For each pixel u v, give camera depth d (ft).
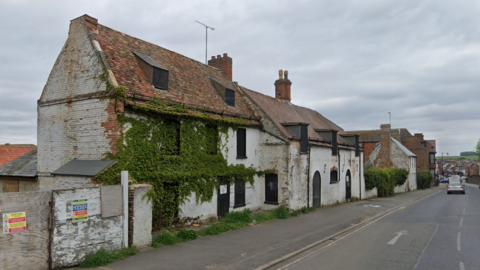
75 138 39.24
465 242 37.47
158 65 44.78
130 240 31.14
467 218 56.59
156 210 39.37
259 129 61.87
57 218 25.57
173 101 42.80
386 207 75.82
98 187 28.66
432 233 43.11
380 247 35.53
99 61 37.96
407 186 156.04
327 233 43.47
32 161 49.98
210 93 54.39
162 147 41.19
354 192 91.30
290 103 90.07
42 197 24.85
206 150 48.55
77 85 39.78
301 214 60.29
